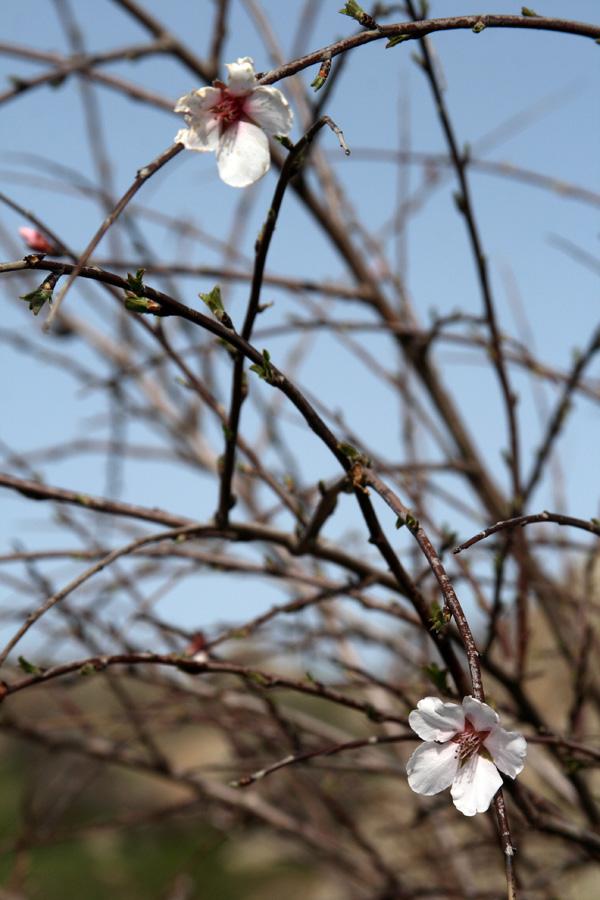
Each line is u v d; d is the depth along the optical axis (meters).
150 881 3.81
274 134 0.96
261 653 1.27
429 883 1.57
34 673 0.99
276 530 1.11
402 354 1.59
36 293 0.92
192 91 0.95
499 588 1.13
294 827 1.43
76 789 1.48
